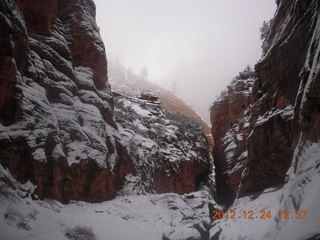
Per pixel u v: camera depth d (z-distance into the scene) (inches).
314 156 379.2
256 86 916.6
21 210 367.9
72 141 610.5
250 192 753.0
